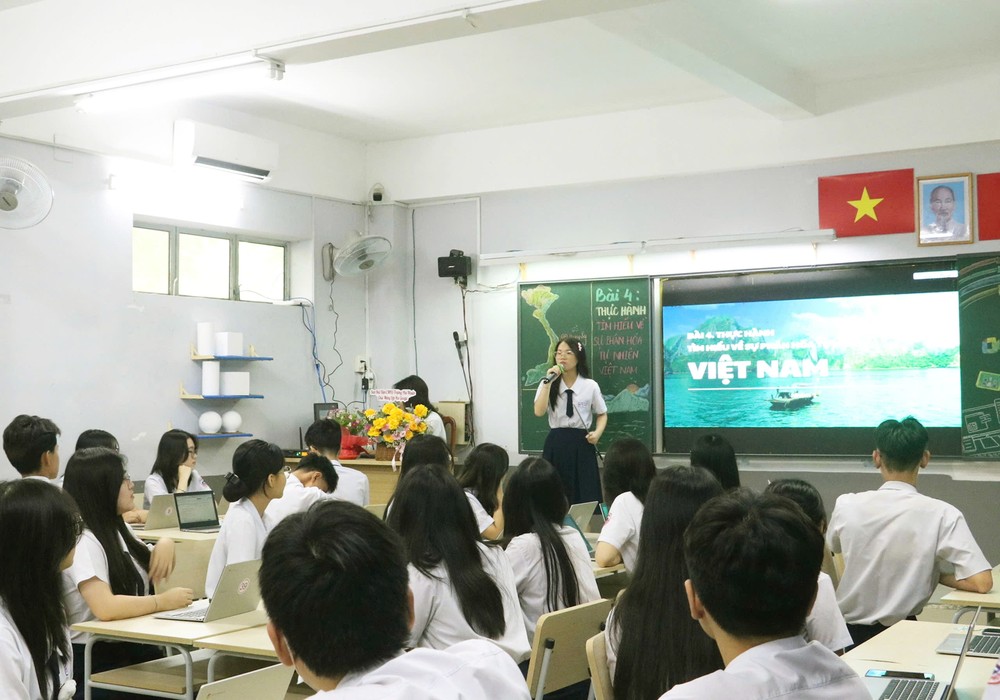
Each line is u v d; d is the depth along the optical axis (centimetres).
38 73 529
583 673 295
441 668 130
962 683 231
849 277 685
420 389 788
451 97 707
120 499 345
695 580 142
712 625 143
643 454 410
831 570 367
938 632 286
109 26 507
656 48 539
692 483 213
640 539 216
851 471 685
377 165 834
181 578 377
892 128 662
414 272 836
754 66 600
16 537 196
